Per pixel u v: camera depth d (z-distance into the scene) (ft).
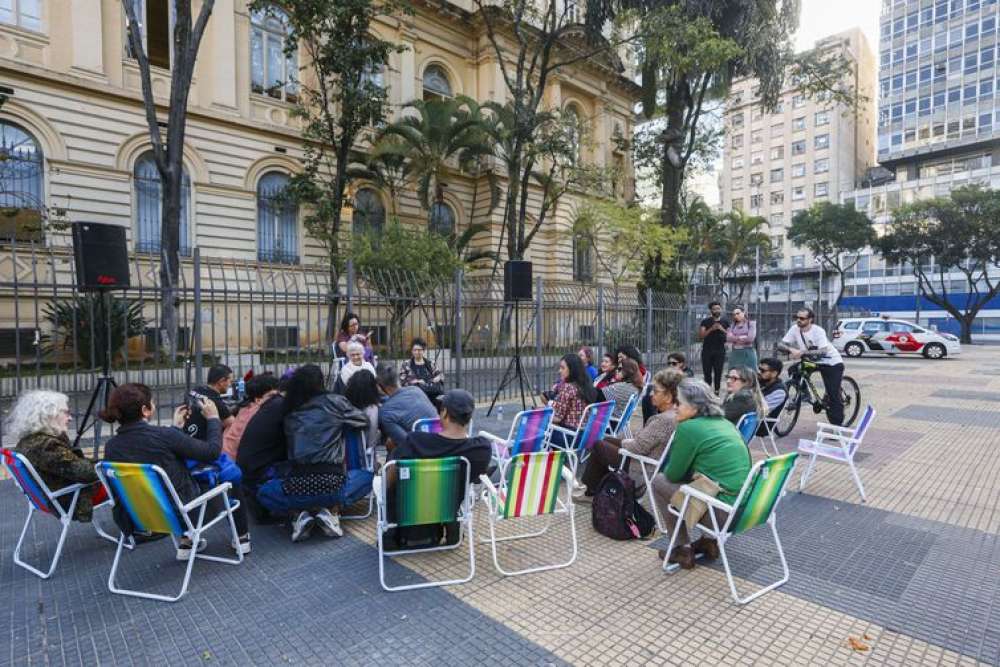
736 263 150.51
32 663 8.76
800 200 214.28
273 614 10.21
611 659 8.93
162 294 23.58
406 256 47.70
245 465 13.93
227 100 55.62
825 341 25.80
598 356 36.55
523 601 10.76
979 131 173.88
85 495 12.09
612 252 68.39
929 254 118.93
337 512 14.37
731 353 31.71
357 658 8.91
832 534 14.03
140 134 50.11
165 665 8.72
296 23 49.44
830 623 9.99
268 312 51.60
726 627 9.86
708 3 54.39
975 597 10.91
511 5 58.49
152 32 51.49
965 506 16.06
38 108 45.11
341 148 55.57
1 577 11.61
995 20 169.99
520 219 61.41
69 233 44.68
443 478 11.31
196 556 12.48
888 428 26.73
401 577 11.70
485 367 35.99
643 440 14.25
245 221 57.00
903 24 188.85
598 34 60.75
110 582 10.93
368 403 15.26
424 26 72.69
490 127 60.34
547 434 17.57
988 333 162.71
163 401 30.76
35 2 45.37
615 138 87.35
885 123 194.18
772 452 22.44
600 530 14.12
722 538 10.71
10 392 28.55
